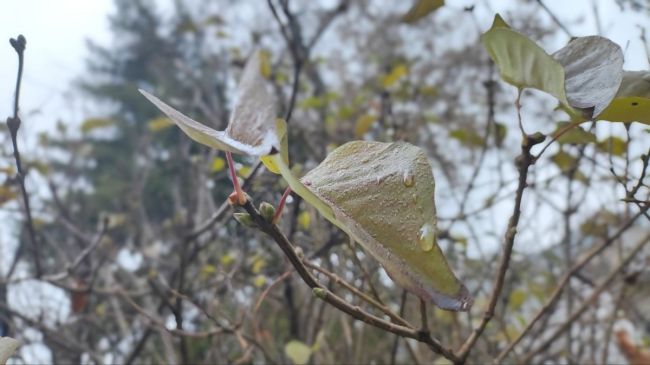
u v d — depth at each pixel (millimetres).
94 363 598
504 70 176
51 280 492
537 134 190
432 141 691
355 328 532
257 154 128
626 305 563
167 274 679
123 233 917
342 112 664
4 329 611
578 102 167
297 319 495
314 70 842
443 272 148
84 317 596
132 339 605
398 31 1062
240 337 396
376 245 153
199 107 825
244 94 144
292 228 398
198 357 587
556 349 596
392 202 157
